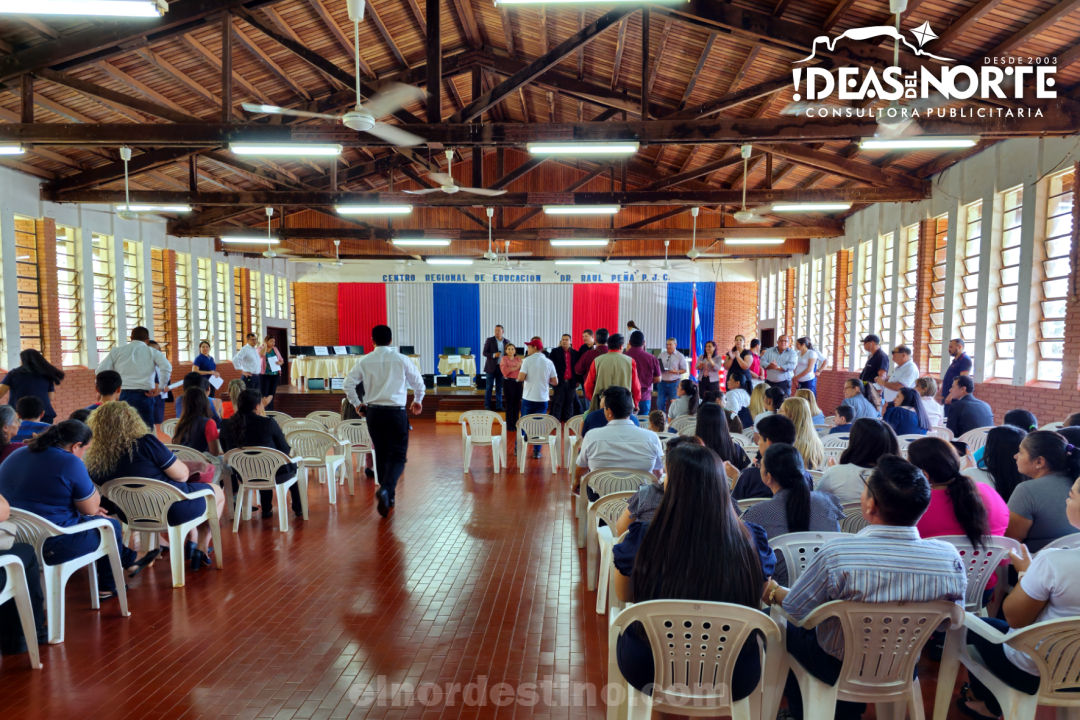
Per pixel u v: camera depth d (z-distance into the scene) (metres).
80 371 10.07
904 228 10.30
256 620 3.26
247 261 15.88
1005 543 2.33
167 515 3.67
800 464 2.54
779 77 6.59
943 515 2.43
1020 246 7.47
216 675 2.70
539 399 7.81
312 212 15.88
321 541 4.62
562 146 6.43
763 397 5.36
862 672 1.89
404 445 5.27
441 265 18.47
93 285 10.45
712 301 18.22
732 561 1.82
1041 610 1.93
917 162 9.11
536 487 6.45
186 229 12.42
